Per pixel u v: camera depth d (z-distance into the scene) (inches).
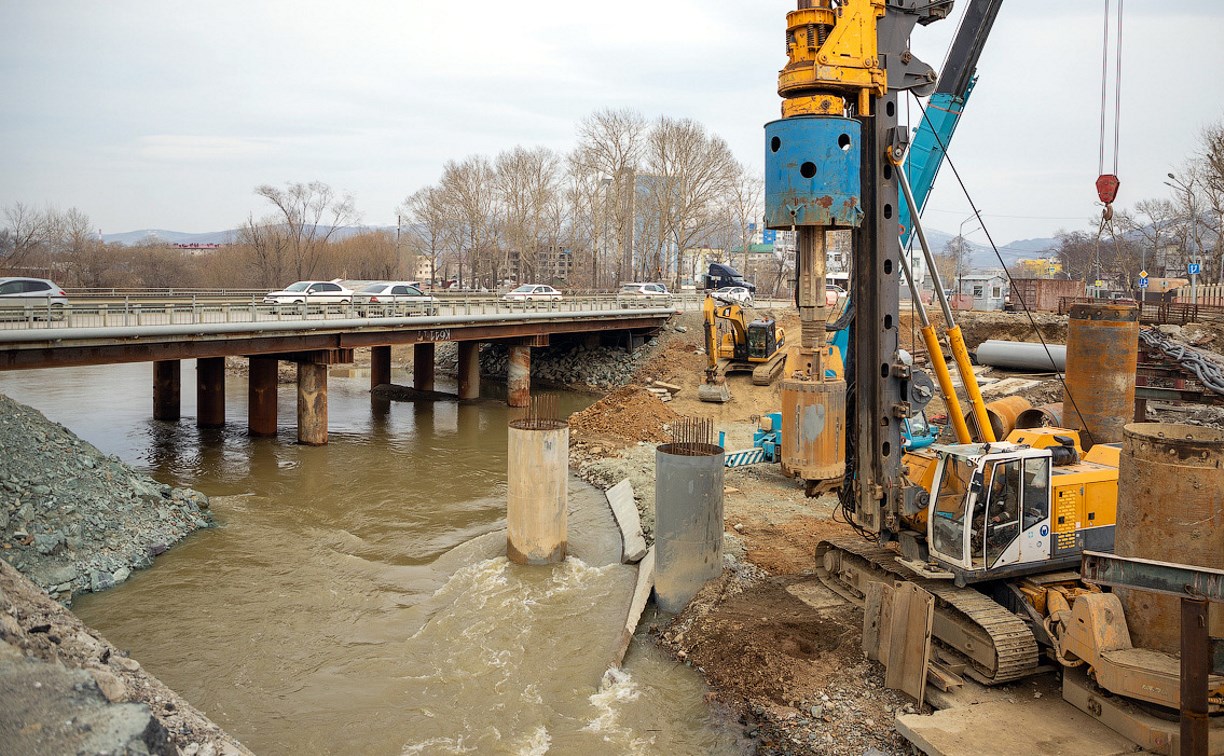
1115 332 643.5
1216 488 349.4
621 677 513.3
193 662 525.3
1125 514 375.9
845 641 514.6
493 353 2144.4
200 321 1037.2
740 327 1473.9
